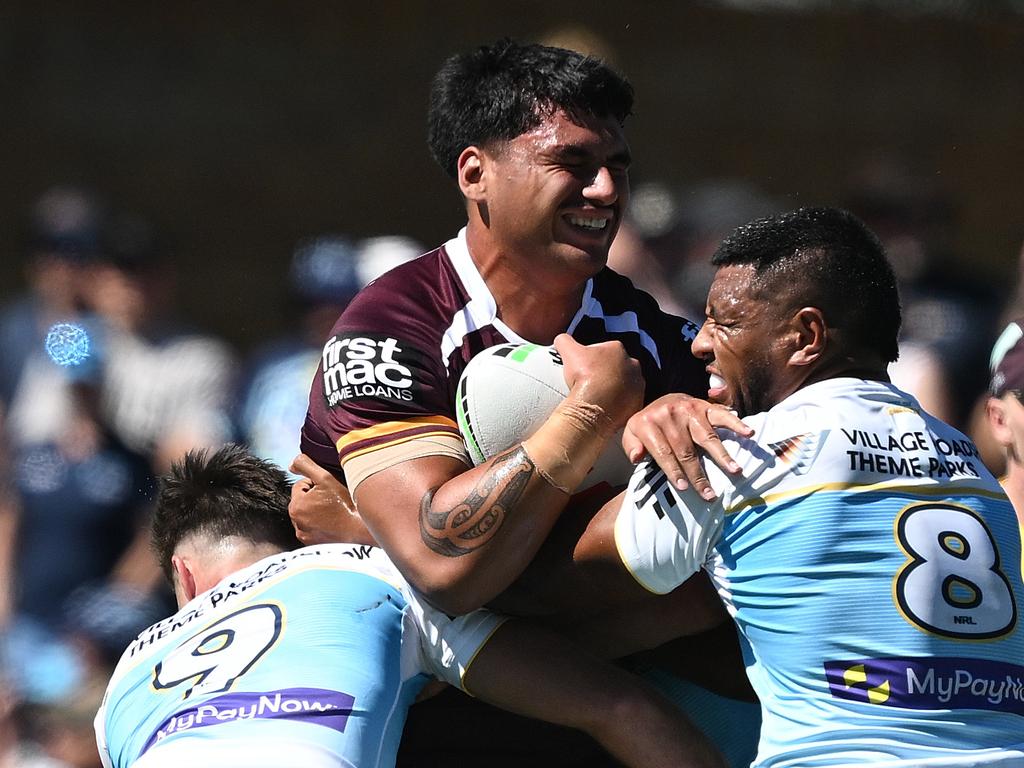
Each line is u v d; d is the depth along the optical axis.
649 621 13.28
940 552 12.02
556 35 36.00
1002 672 12.02
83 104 40.97
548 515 12.68
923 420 12.62
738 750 14.30
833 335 12.53
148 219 41.06
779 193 41.66
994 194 42.06
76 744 24.75
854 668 11.86
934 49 42.22
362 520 13.77
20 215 40.47
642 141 41.38
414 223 41.59
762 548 12.12
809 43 42.00
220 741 13.02
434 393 13.54
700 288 28.12
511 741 14.32
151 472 29.91
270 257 41.31
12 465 30.03
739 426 12.25
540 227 13.45
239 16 41.41
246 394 29.77
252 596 14.28
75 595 28.66
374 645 13.62
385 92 41.56
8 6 40.78
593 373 12.80
